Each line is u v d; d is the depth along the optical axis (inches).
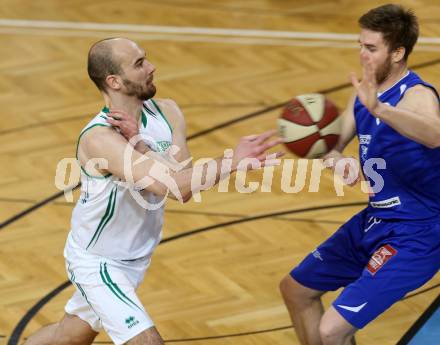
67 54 967.6
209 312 556.1
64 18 1067.9
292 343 522.3
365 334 529.0
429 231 426.6
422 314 545.3
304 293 466.3
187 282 588.7
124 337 431.8
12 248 634.2
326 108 442.3
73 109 847.7
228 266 605.0
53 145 783.7
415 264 425.1
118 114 422.9
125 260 447.8
